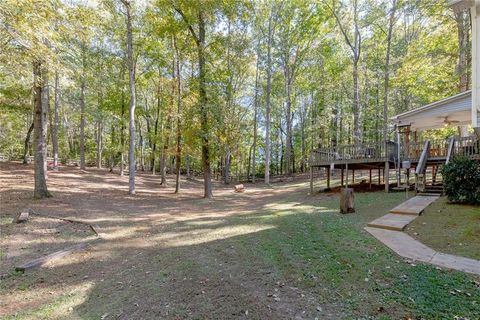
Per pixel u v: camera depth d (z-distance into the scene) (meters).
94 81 19.23
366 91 26.36
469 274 4.02
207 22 15.23
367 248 5.29
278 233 6.83
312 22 22.89
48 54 7.98
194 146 15.68
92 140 35.94
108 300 4.07
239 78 25.59
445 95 17.67
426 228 6.31
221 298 3.80
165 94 18.72
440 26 16.75
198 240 6.80
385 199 10.47
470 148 9.64
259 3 23.25
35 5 7.18
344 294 3.67
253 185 24.06
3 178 14.96
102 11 14.91
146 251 6.15
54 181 15.97
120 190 16.33
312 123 31.64
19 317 3.74
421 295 3.51
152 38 18.03
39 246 6.38
